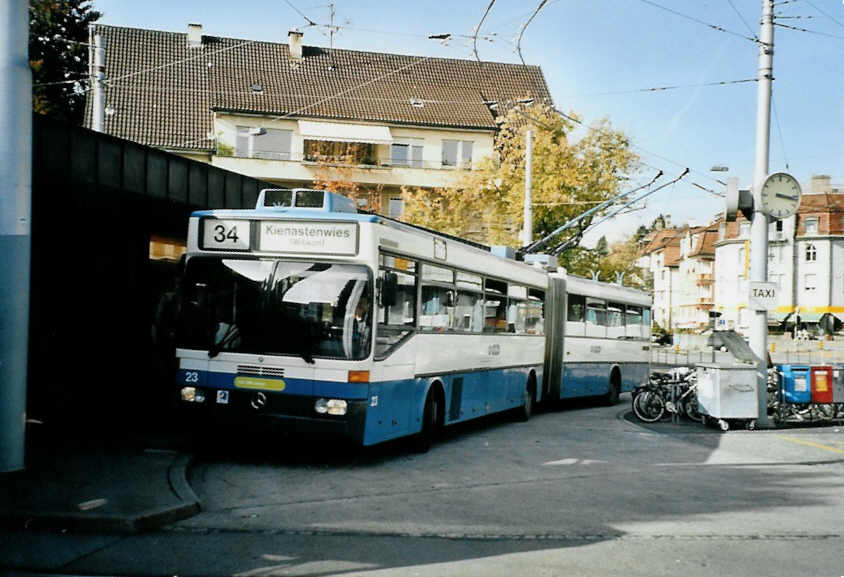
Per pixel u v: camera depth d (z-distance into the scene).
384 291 10.30
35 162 10.94
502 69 55.84
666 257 113.62
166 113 45.16
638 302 24.70
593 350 21.23
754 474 11.23
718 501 9.25
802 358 58.47
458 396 13.39
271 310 10.24
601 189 40.53
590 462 11.92
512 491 9.50
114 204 13.10
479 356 14.34
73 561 6.12
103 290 13.91
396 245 10.87
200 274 10.56
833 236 82.62
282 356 10.11
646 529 7.75
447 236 13.88
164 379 14.39
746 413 16.11
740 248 90.75
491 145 50.28
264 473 10.01
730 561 6.66
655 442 14.34
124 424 12.82
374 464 11.04
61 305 13.09
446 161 49.88
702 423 17.08
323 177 45.09
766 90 16.52
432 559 6.47
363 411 10.00
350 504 8.48
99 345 13.87
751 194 16.55
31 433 11.40
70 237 13.21
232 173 15.70
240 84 47.81
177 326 10.55
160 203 13.73
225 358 10.30
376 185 47.44
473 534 7.35
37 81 45.88
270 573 5.96
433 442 13.55
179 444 10.91
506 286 15.90
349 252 10.19
